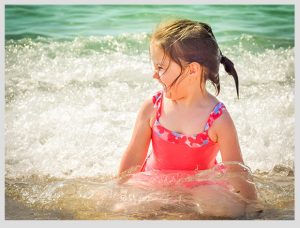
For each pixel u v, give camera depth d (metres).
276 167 3.17
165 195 2.55
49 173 3.09
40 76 4.09
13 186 2.91
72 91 3.91
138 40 4.60
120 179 2.71
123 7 5.30
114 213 2.56
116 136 3.44
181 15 5.08
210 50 2.60
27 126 3.53
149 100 2.73
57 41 4.60
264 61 4.29
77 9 5.27
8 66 4.21
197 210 2.52
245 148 3.33
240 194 2.56
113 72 4.14
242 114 3.64
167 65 2.57
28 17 5.05
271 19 5.04
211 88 3.90
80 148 3.33
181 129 2.61
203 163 2.65
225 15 5.11
